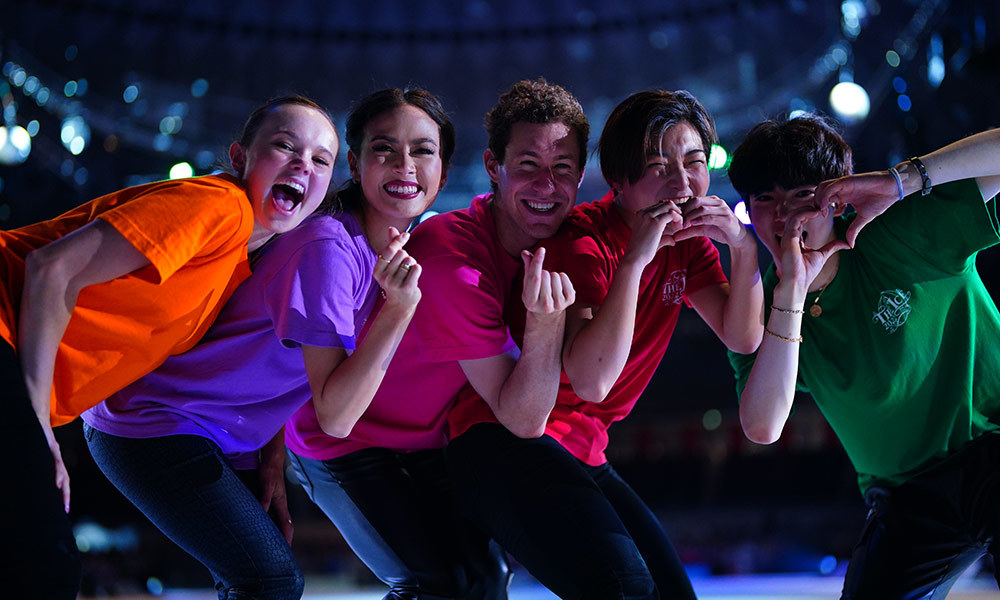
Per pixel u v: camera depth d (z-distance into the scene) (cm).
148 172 2778
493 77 2602
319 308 447
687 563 3328
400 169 498
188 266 434
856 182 464
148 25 2383
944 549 487
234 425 484
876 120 2320
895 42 2139
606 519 445
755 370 501
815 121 513
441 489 551
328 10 2394
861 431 520
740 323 521
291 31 2455
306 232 467
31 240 426
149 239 412
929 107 2136
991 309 497
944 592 503
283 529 548
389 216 511
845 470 3581
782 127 510
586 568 425
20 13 2241
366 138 506
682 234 489
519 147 492
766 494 3659
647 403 3694
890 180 461
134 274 422
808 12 2241
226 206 442
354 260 473
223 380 471
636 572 430
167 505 451
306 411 560
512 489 458
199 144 2723
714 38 2422
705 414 3784
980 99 2009
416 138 504
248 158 484
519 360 456
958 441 490
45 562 358
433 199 522
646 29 2416
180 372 468
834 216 504
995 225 472
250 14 2392
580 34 2452
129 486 458
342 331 449
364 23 2438
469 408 503
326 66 2564
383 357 441
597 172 2753
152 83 2541
